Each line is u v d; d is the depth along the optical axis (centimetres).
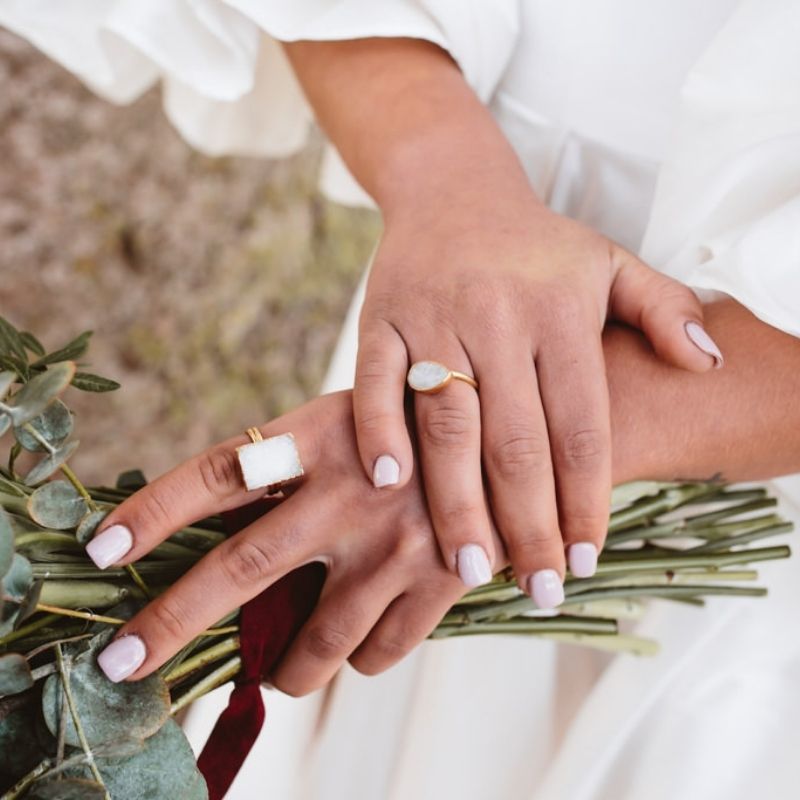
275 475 50
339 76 62
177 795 48
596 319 54
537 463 51
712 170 55
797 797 58
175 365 115
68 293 112
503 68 62
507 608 55
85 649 48
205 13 62
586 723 61
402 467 50
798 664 60
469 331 53
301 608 53
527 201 57
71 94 113
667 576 58
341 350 76
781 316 53
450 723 63
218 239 119
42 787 45
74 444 49
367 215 127
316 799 66
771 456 55
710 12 57
